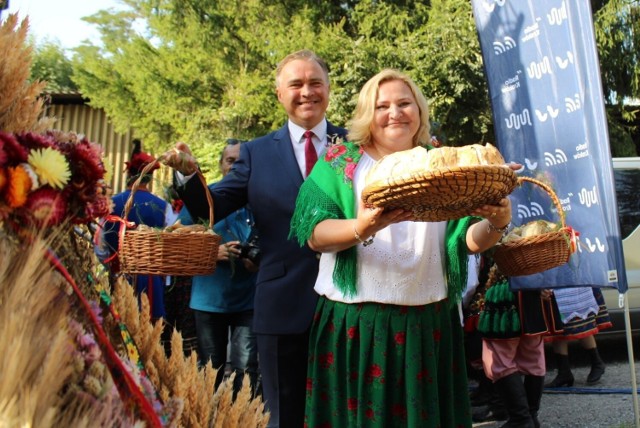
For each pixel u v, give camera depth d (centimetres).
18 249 88
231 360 385
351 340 229
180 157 276
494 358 380
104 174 110
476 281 389
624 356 643
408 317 226
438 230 236
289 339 279
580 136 345
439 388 234
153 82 1348
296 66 300
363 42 1156
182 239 263
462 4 1121
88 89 1387
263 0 1325
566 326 501
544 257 266
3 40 100
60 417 80
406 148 246
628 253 596
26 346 77
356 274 228
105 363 94
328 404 238
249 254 362
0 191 91
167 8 1383
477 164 175
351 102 1045
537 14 363
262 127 1295
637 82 1314
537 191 366
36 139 98
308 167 297
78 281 104
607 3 1295
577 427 422
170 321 439
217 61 1343
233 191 298
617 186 606
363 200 195
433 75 1081
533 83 367
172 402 115
